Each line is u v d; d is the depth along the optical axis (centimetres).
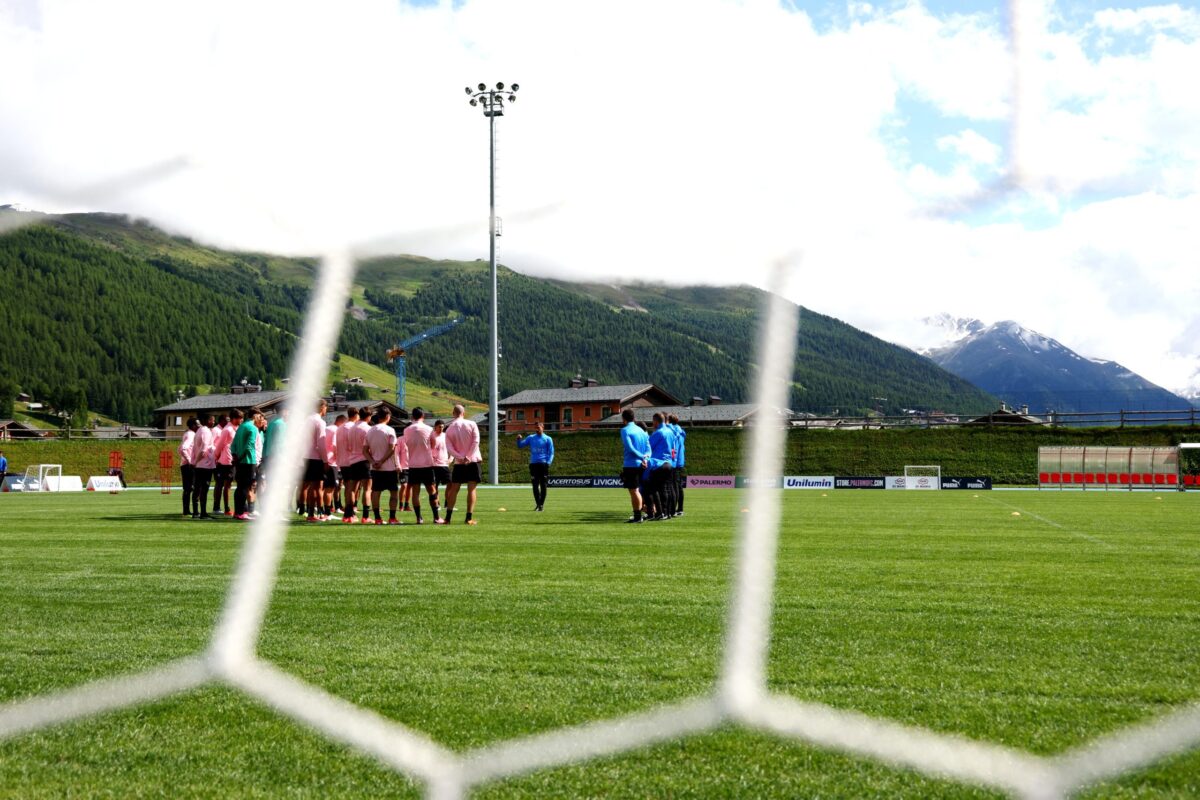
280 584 687
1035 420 5550
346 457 1388
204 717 343
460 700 363
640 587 673
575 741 246
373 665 423
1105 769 227
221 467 1534
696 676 401
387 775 286
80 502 2300
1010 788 269
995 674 405
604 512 1712
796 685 385
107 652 452
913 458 5072
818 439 5306
